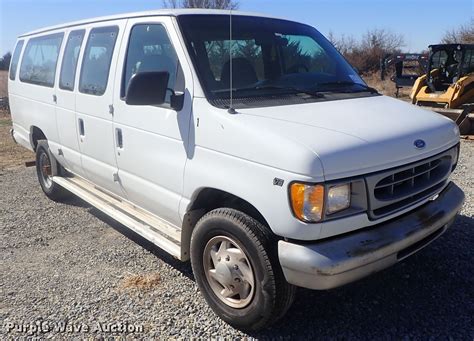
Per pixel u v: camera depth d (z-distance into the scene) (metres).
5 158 10.25
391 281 4.14
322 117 3.44
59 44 5.93
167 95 3.93
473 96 14.41
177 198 3.91
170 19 4.04
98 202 5.27
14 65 7.55
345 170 2.98
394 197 3.23
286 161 2.98
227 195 3.59
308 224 2.94
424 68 20.03
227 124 3.37
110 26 4.82
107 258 4.90
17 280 4.48
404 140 3.32
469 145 11.18
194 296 4.08
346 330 3.53
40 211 6.47
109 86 4.62
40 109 6.33
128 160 4.46
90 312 3.89
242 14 4.45
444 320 3.59
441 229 3.71
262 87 3.92
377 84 27.53
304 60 4.50
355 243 3.09
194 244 3.70
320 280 3.00
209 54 3.88
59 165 6.43
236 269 3.46
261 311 3.32
